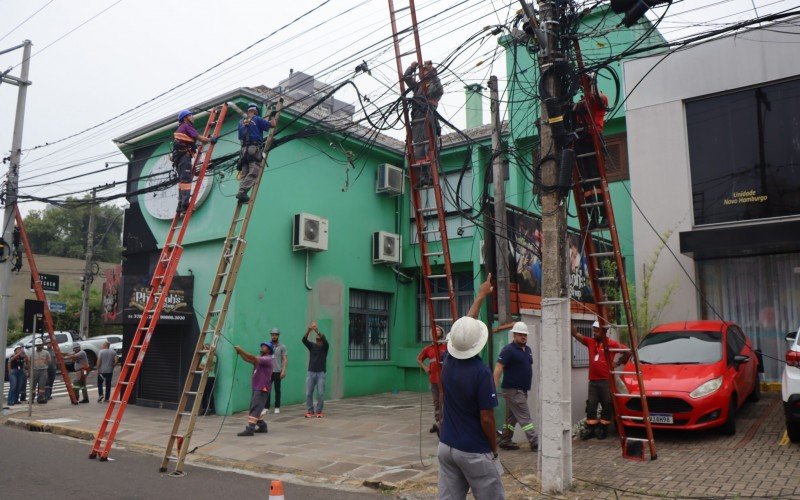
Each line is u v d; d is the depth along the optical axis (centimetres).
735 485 702
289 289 1633
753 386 1132
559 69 809
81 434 1221
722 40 1338
